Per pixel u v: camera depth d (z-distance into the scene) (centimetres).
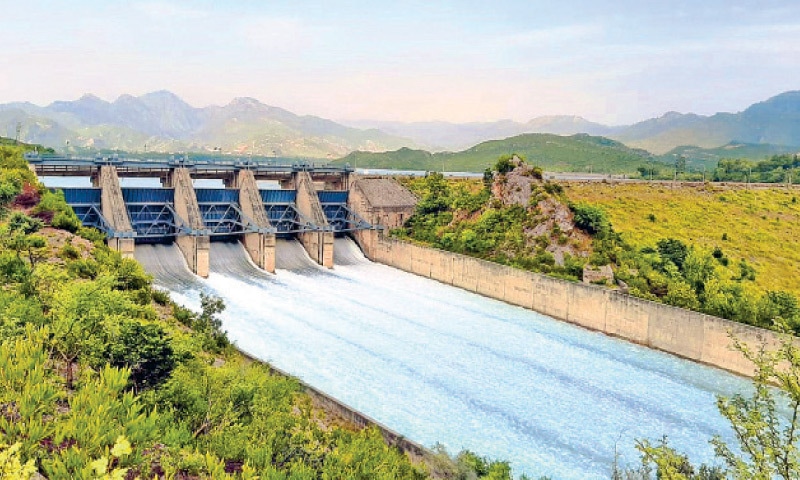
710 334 7019
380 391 5972
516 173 11038
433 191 12056
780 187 14225
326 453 3575
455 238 10444
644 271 8812
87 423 1994
